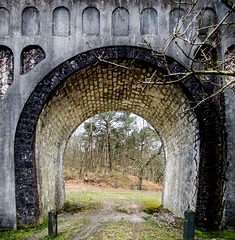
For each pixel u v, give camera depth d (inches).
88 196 534.3
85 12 263.1
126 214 345.7
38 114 248.8
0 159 239.9
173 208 348.8
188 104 271.0
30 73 251.4
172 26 262.7
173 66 255.8
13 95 248.8
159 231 246.2
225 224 240.8
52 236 217.8
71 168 1091.3
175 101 305.1
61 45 255.9
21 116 246.7
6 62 256.5
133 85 327.6
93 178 928.9
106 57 255.6
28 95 249.3
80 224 272.8
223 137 249.6
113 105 437.1
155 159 923.4
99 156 1238.3
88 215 332.2
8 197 236.1
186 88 255.0
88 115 451.5
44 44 255.4
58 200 358.0
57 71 253.4
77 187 763.4
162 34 259.4
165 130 412.2
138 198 540.4
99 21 262.2
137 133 1097.4
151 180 1098.7
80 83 296.7
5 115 246.1
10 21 256.8
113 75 299.6
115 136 1168.2
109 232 237.6
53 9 260.7
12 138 243.1
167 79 266.8
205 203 243.8
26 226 235.6
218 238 215.8
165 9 262.8
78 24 259.4
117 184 880.3
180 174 327.3
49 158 313.0
